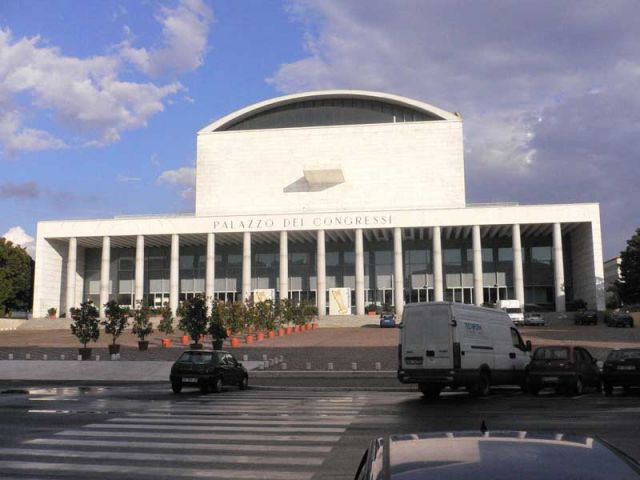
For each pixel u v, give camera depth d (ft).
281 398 65.00
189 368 71.20
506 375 69.82
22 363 102.42
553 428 39.96
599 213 218.79
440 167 251.60
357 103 271.49
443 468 9.80
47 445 36.01
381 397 65.62
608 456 10.37
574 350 68.39
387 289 250.16
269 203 258.37
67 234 242.17
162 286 265.34
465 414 48.57
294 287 254.88
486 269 249.14
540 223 221.05
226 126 274.36
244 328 136.56
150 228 238.27
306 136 260.83
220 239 250.37
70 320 225.97
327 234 240.12
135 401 61.77
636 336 137.18
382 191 253.03
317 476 27.61
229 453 33.32
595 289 215.92
